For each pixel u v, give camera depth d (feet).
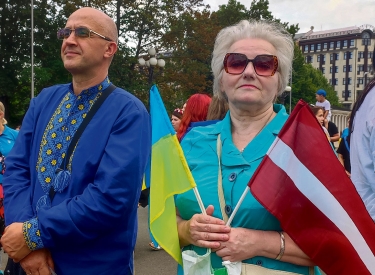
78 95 7.48
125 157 6.83
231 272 5.98
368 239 6.09
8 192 7.47
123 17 79.46
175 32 82.33
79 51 7.29
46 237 6.60
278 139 6.19
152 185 6.68
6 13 93.91
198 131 7.45
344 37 369.30
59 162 7.16
